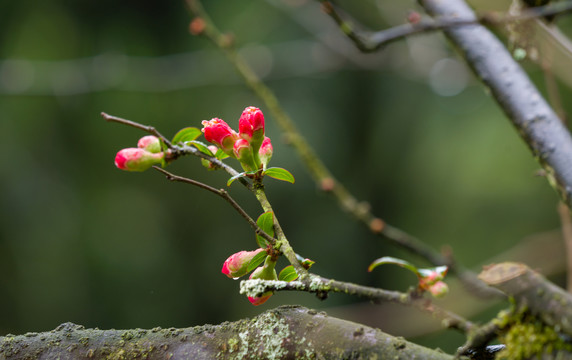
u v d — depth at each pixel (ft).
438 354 3.47
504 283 3.36
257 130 4.58
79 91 16.51
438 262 8.65
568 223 7.79
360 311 11.71
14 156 23.30
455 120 23.67
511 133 21.48
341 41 15.76
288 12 16.12
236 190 23.91
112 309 22.76
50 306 22.08
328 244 24.35
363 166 26.23
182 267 23.82
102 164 24.38
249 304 22.89
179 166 24.25
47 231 22.93
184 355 4.00
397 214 25.41
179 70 18.83
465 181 22.24
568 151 5.89
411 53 15.15
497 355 3.50
